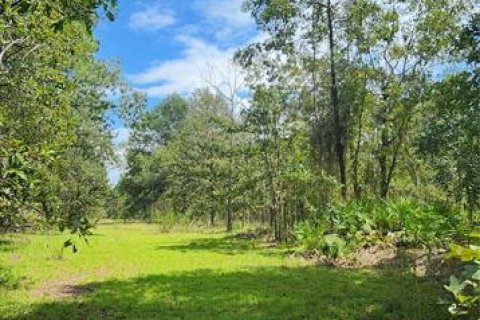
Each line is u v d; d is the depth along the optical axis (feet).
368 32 89.45
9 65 46.42
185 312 35.65
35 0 20.24
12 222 18.53
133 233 129.29
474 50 54.70
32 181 16.89
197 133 155.22
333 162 98.17
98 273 54.54
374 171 109.29
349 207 71.31
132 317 34.45
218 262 63.72
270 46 91.76
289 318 33.60
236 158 116.26
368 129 100.63
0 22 29.68
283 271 55.01
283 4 86.84
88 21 19.70
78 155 116.26
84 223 18.58
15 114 47.26
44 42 47.98
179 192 172.65
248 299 39.65
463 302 9.60
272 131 92.38
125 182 215.31
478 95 55.62
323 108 97.66
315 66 93.71
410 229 61.11
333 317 33.71
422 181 108.47
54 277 51.67
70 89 55.67
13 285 46.19
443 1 86.63
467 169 57.67
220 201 124.57
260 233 109.81
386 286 44.42
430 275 47.14
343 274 52.24
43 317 34.60
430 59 89.20
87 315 35.24
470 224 55.83
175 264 61.93
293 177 86.74
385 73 92.63
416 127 93.76
